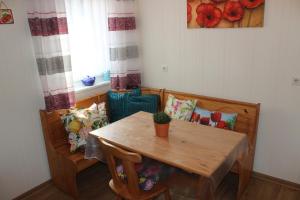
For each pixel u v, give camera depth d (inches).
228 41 104.1
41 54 95.9
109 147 70.3
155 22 122.6
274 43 94.4
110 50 124.9
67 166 98.3
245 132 103.8
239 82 105.6
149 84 134.4
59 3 97.4
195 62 115.3
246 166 97.1
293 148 99.6
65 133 110.3
